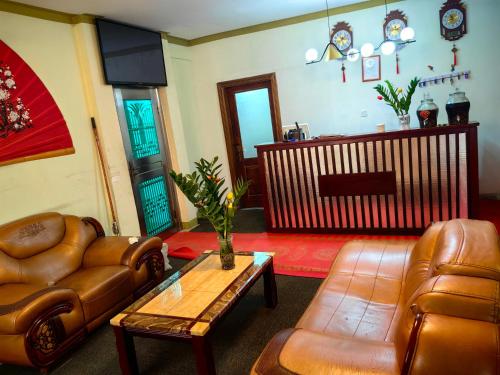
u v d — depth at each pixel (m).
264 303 2.81
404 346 1.11
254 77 5.31
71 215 3.28
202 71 5.55
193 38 5.45
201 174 2.39
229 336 2.44
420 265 1.81
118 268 2.89
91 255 3.10
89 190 3.80
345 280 2.07
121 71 4.04
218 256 2.72
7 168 3.04
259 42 5.20
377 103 4.90
